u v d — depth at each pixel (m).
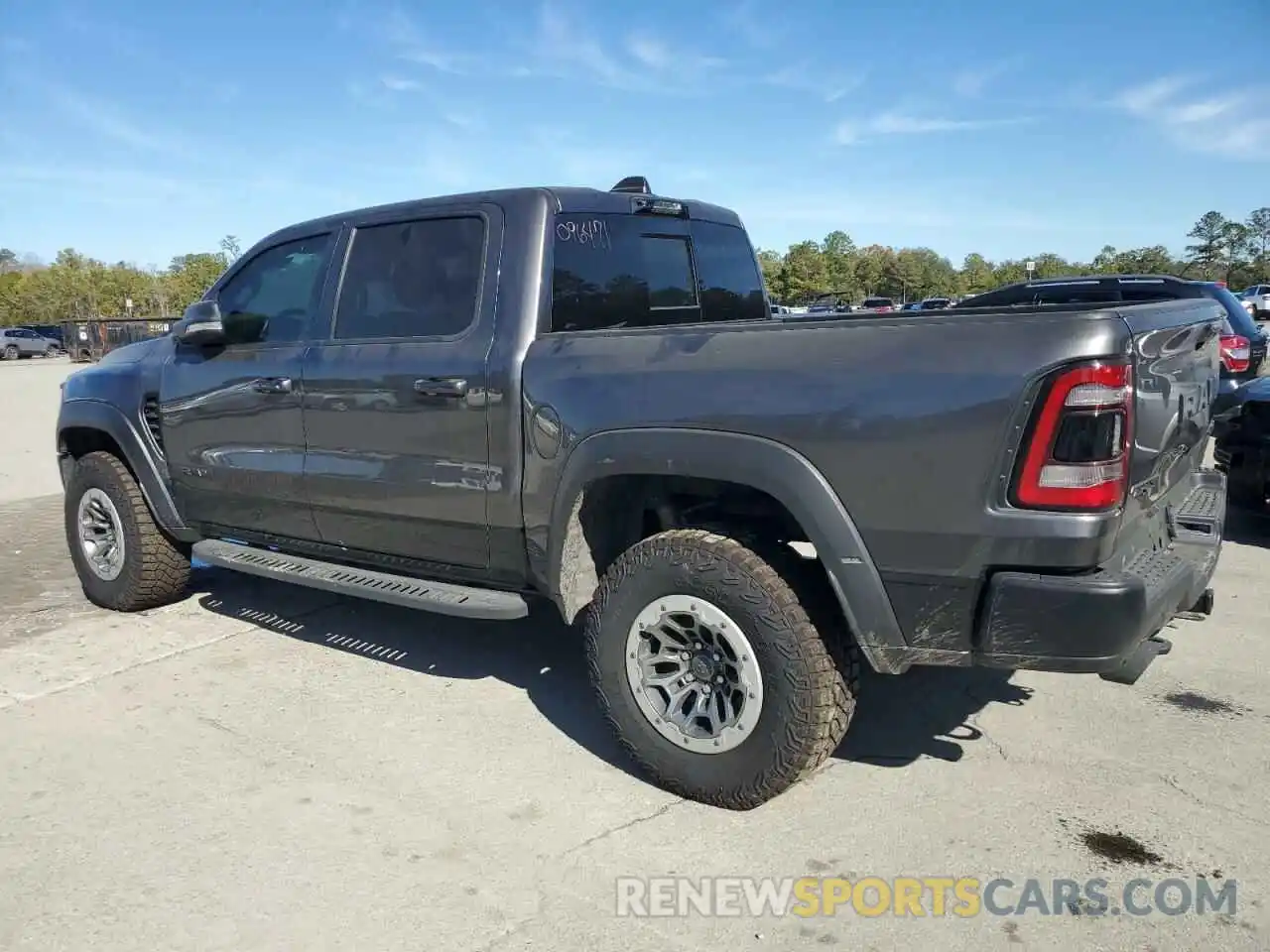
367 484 4.07
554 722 3.92
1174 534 3.32
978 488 2.61
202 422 4.77
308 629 5.14
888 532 2.75
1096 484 2.52
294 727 3.91
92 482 5.39
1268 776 3.34
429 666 4.57
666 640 3.24
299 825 3.16
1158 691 4.07
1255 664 4.34
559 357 3.46
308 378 4.23
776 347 2.97
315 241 4.38
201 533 5.09
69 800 3.35
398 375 3.88
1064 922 2.60
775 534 3.22
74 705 4.18
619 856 2.95
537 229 3.68
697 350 3.12
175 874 2.89
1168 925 2.58
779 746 2.99
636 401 3.19
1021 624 2.60
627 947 2.54
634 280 4.16
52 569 6.48
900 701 4.04
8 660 4.71
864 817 3.14
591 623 3.37
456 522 3.82
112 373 5.30
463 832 3.10
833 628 2.99
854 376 2.78
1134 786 3.29
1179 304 3.15
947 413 2.63
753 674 3.01
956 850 2.94
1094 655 2.55
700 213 4.70
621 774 3.47
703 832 3.07
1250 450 6.31
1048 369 2.51
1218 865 2.84
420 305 3.95
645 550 3.21
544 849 2.99
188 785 3.44
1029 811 3.15
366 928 2.63
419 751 3.68
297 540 4.58
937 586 2.73
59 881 2.87
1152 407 2.79
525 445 3.55
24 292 81.31
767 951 2.52
